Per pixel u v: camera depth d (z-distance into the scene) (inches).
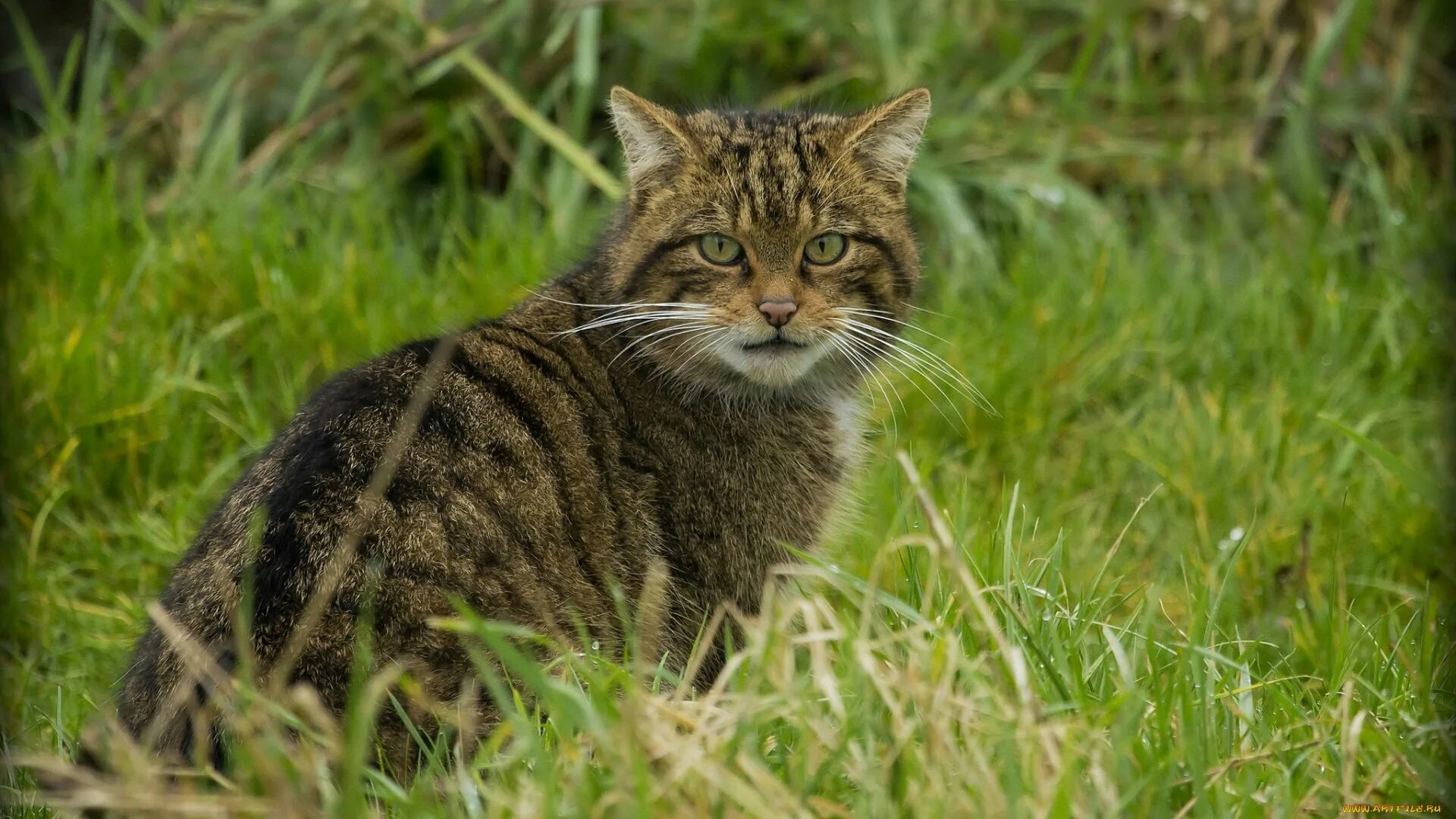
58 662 343.6
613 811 212.7
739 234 309.1
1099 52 546.9
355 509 257.8
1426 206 488.7
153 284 423.5
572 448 290.4
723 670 239.9
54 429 383.6
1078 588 322.3
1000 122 526.3
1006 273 487.5
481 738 249.6
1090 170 527.5
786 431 319.0
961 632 258.4
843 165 316.5
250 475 277.6
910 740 222.1
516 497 273.9
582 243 412.5
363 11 505.4
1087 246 481.1
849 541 356.8
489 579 262.2
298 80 516.1
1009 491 395.5
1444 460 394.9
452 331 307.0
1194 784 219.0
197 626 253.6
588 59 491.5
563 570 276.4
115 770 230.5
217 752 239.9
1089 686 257.6
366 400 277.0
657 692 262.2
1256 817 219.5
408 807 222.4
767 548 311.1
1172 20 541.0
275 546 254.8
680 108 480.7
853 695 236.7
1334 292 455.2
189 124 506.3
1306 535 341.1
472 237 495.2
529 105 520.1
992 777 213.6
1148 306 450.6
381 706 245.3
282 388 408.5
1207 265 474.0
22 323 401.4
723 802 213.5
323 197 486.9
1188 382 442.6
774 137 317.1
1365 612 352.5
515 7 506.3
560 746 229.5
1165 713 239.3
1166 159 517.7
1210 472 389.7
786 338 308.7
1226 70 537.0
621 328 312.0
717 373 313.6
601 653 270.2
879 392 422.6
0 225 440.5
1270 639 330.0
